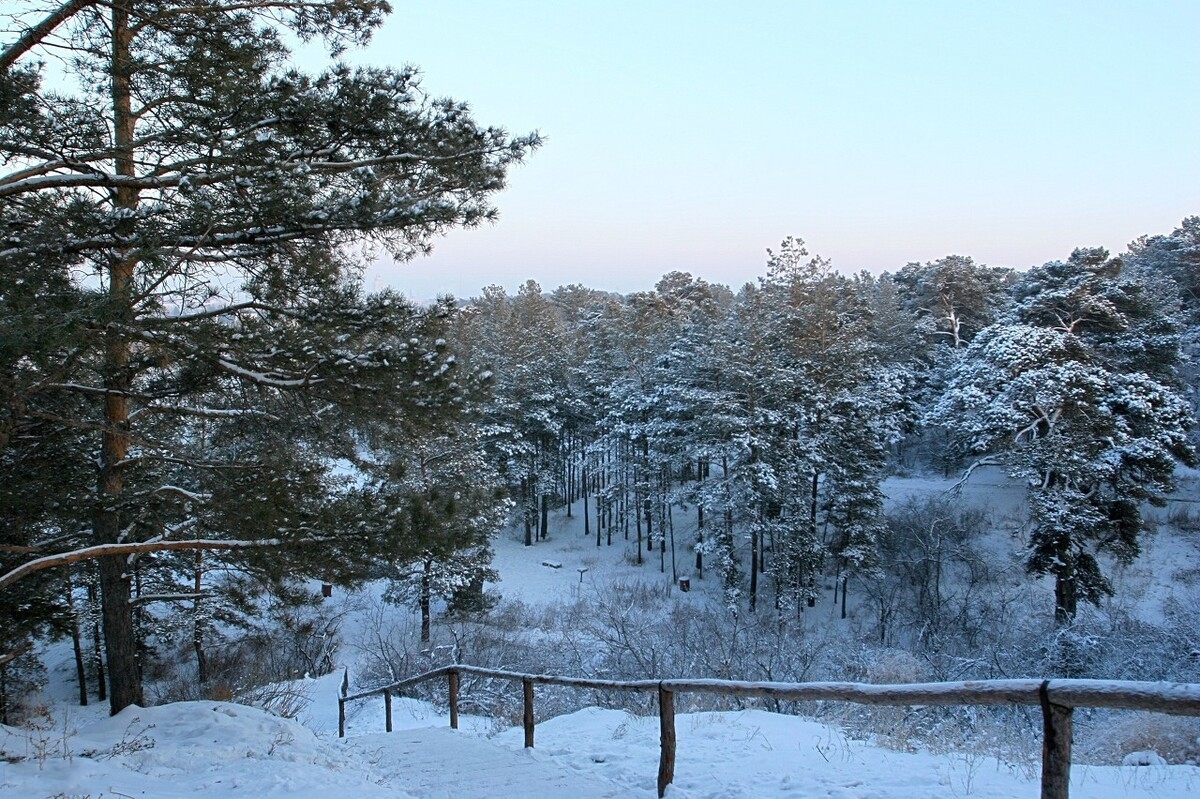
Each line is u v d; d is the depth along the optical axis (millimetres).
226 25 8945
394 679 22094
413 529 9055
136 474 10305
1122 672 18641
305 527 9062
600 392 51938
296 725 9234
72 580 14078
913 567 33688
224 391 9391
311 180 8539
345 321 9281
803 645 20703
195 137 8414
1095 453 28922
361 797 5652
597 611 32438
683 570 41688
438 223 8977
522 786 6492
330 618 30016
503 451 45000
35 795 5148
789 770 6930
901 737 8773
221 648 24641
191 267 8570
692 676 17703
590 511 55969
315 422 9156
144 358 9000
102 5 8094
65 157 8258
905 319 53844
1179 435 28938
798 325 39125
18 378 7355
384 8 9547
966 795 5691
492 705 18969
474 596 30781
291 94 8711
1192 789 5742
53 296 7160
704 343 40688
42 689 22516
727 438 37281
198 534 10195
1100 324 33844
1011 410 29953
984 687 3670
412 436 9180
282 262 8984
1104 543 29625
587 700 17688
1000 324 35469
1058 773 3311
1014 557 30688
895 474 49781
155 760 6770
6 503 8852
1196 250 53062
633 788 6555
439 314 9914
